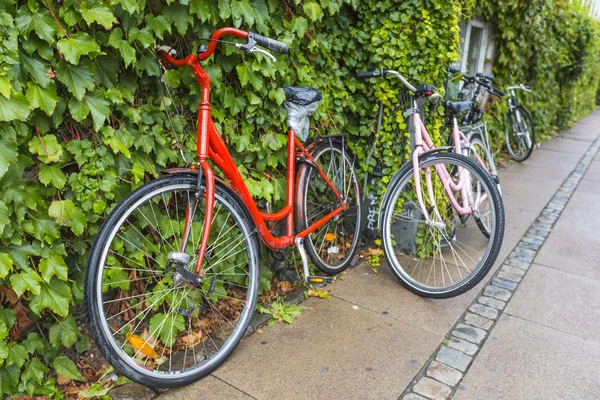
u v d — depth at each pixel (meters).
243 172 2.63
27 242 1.91
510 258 3.43
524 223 4.09
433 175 3.13
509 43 5.72
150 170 2.21
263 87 2.54
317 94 2.67
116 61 2.01
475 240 3.62
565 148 7.37
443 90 3.29
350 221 3.45
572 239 3.79
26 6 1.71
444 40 3.16
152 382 1.97
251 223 2.37
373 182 3.43
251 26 2.34
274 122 2.69
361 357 2.29
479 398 2.05
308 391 2.06
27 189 1.86
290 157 2.67
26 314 2.05
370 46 3.14
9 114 1.68
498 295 2.91
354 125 3.39
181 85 2.39
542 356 2.34
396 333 2.49
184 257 2.01
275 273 3.02
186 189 2.09
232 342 2.25
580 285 3.05
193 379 2.08
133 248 2.23
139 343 2.08
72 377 2.05
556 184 5.32
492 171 4.18
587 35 8.60
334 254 3.27
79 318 2.28
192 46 2.31
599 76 12.57
